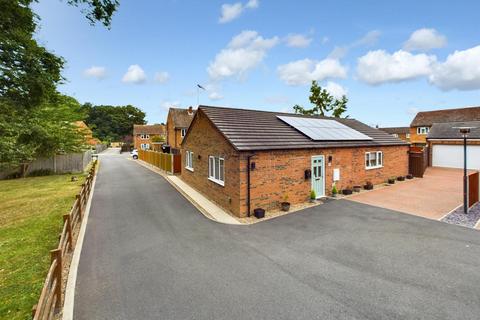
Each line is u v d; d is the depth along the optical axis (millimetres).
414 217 10539
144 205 12930
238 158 10805
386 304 5070
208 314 4836
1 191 16375
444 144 26328
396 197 14008
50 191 16172
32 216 10820
